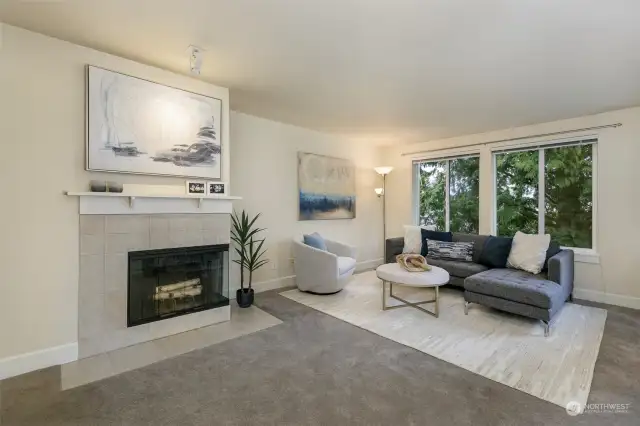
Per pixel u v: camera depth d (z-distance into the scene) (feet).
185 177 9.40
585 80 9.33
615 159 12.02
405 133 16.14
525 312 9.47
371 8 6.03
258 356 7.76
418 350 8.10
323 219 16.40
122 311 8.23
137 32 7.00
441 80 9.48
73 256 7.54
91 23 6.65
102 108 7.91
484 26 6.60
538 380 6.69
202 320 9.68
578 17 6.21
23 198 6.93
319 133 16.21
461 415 5.57
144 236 8.57
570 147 13.29
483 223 15.57
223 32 6.96
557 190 13.61
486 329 9.46
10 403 5.84
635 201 11.61
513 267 12.50
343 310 11.21
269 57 8.11
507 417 5.51
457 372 7.02
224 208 10.18
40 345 7.13
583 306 11.68
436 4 5.89
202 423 5.36
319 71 8.95
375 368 7.20
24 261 6.94
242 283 12.10
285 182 14.79
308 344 8.45
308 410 5.71
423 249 15.42
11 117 6.79
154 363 7.39
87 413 5.59
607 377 6.79
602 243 12.29
